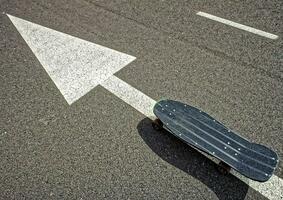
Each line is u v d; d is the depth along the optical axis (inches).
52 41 179.6
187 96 142.0
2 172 120.6
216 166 115.7
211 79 148.6
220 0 199.9
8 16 204.7
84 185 114.4
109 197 110.6
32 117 139.6
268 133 124.8
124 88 148.3
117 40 176.2
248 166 107.7
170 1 203.6
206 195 108.8
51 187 114.9
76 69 160.2
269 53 159.2
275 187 108.3
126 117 135.6
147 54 165.2
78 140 128.7
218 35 172.9
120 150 123.9
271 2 194.4
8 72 162.7
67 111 140.3
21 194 113.7
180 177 114.0
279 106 134.3
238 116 131.9
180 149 122.3
